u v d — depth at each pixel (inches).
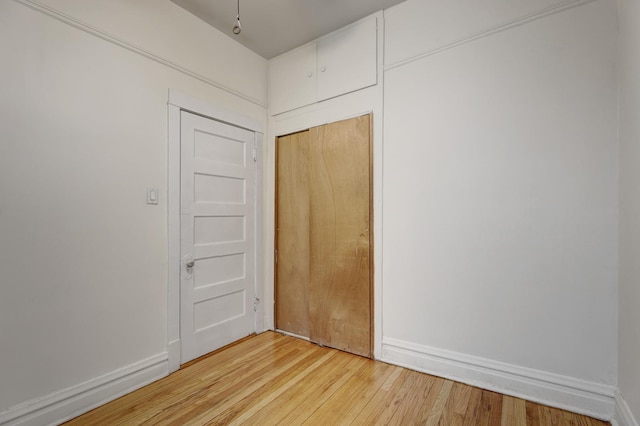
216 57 101.6
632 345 55.6
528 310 72.6
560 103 69.4
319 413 67.7
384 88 93.9
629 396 56.6
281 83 117.8
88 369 70.2
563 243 68.9
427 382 80.3
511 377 73.9
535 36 72.1
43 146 64.4
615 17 64.3
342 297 100.7
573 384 67.1
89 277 70.9
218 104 102.2
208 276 98.8
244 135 112.5
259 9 92.3
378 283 94.0
